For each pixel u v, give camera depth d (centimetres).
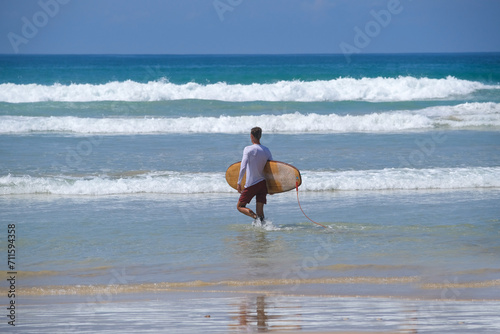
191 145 5322
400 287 1959
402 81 9738
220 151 5009
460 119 7150
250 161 2873
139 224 2909
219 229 2831
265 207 3309
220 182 3794
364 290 1920
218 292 1898
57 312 1631
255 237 2678
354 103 8569
